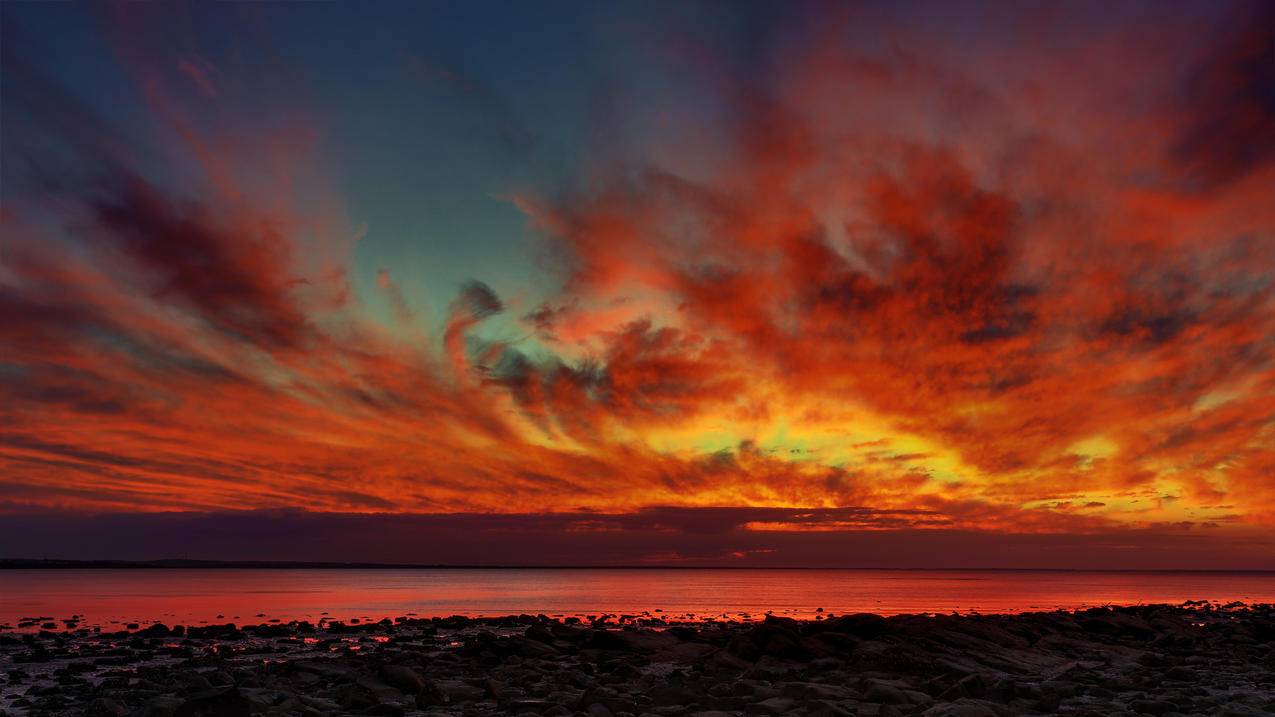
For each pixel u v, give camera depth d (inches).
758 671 1183.6
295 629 2300.7
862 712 888.3
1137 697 1027.3
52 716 908.6
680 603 4318.4
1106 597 5246.1
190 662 1444.4
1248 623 2206.0
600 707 916.6
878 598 4953.3
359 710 950.4
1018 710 933.8
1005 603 4293.8
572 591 6215.6
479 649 1487.5
